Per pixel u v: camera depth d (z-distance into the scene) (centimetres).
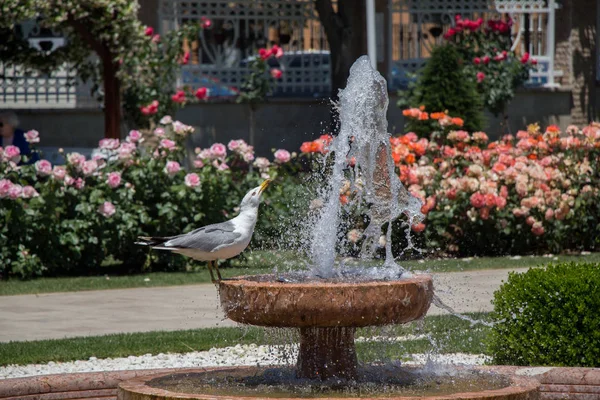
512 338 697
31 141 1378
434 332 910
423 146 1481
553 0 2405
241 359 832
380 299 523
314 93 2348
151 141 1911
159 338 902
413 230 1441
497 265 1345
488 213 1445
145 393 512
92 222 1332
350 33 2208
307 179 1287
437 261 1397
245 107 2173
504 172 1462
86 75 1936
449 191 1443
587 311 675
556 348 680
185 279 1281
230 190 1404
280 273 620
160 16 2091
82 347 863
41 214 1309
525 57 2181
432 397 486
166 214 1356
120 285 1239
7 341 904
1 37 1903
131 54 1633
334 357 565
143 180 1367
